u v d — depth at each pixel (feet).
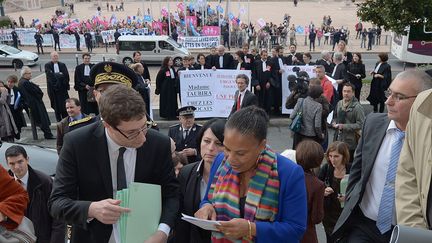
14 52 83.46
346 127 23.08
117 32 106.73
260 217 7.19
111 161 8.10
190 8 121.08
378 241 10.00
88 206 7.55
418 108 7.06
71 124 13.70
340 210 14.76
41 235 13.51
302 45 112.78
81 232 8.44
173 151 14.11
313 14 179.93
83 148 7.97
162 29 109.50
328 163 15.92
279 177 7.29
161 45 83.35
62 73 39.65
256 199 7.21
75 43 107.55
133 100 7.30
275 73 39.01
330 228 14.94
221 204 7.56
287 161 7.50
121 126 7.25
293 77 37.04
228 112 38.91
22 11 204.95
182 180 9.82
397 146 9.59
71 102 20.25
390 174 9.68
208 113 39.24
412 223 6.97
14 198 9.19
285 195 7.25
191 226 9.46
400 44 72.84
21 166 13.83
